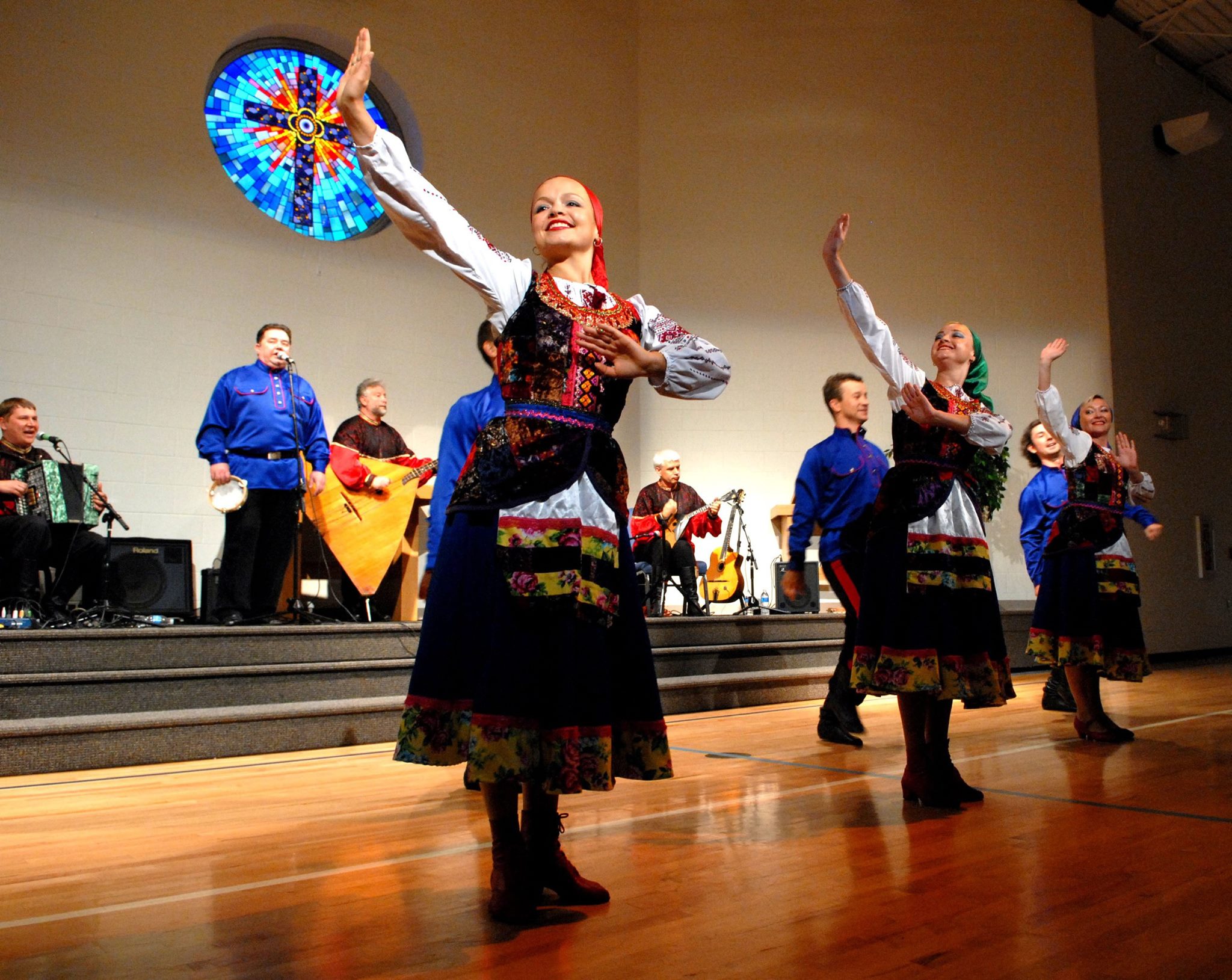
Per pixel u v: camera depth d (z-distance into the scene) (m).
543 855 1.73
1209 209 10.24
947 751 2.67
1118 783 2.91
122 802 2.75
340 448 5.21
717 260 8.27
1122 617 3.81
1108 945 1.52
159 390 5.93
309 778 3.15
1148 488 3.93
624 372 1.73
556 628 1.64
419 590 5.43
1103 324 8.73
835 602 7.76
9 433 4.76
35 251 5.59
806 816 2.49
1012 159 8.71
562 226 1.87
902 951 1.49
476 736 1.59
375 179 1.65
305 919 1.67
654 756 1.72
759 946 1.52
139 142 6.00
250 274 6.34
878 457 3.99
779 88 8.52
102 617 4.69
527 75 7.77
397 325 6.91
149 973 1.41
